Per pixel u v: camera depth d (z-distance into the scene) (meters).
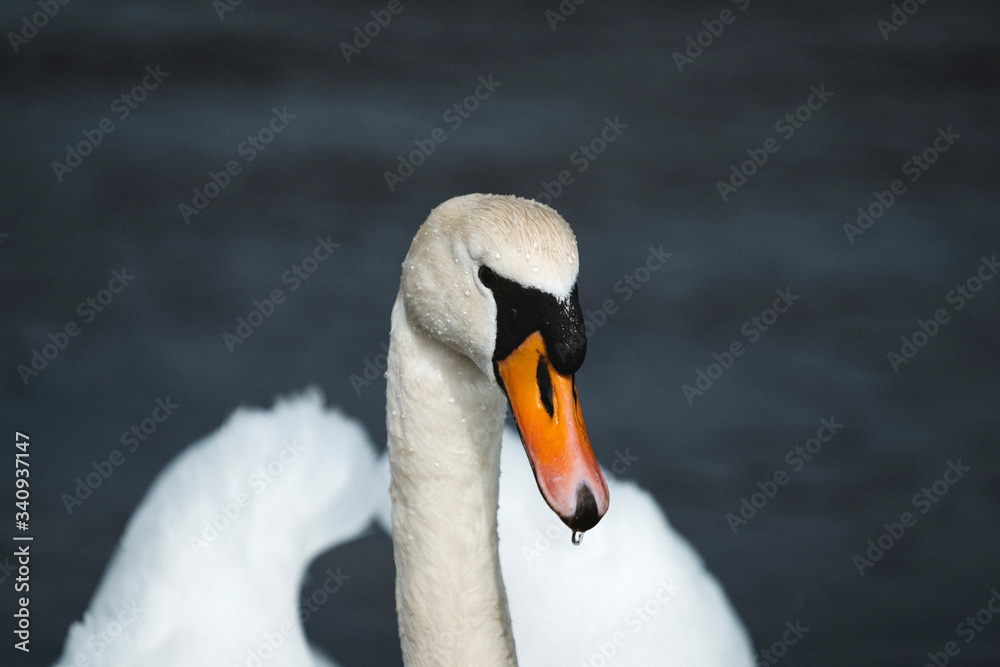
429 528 5.26
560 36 23.11
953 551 10.40
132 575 9.55
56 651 9.20
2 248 15.04
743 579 10.04
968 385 12.82
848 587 9.97
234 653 8.98
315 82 20.30
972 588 9.95
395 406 5.24
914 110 20.34
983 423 12.16
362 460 10.09
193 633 9.10
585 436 4.54
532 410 4.55
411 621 5.41
